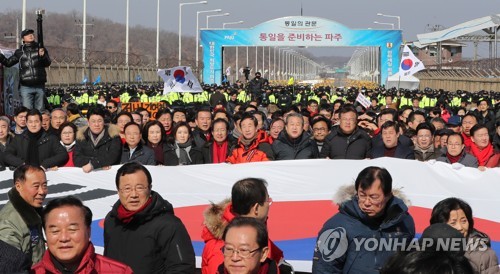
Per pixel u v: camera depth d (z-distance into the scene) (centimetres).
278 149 1312
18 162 1247
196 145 1370
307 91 5744
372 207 644
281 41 7425
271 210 1077
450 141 1241
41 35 2125
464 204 662
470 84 7206
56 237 542
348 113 1323
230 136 1466
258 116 1647
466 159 1242
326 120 1420
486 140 1304
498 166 1319
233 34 7350
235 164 1238
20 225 711
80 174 1190
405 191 1175
